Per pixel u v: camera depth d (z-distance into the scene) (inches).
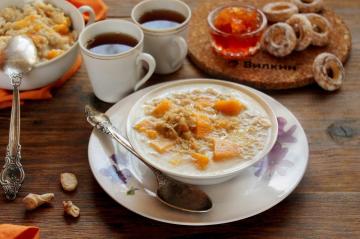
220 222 24.0
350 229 24.7
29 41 29.5
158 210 24.5
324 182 26.3
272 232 24.7
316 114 29.2
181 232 24.7
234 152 25.1
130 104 28.7
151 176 25.9
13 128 27.3
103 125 27.2
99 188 26.2
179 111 26.4
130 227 24.9
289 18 32.6
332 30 33.1
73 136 28.4
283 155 26.5
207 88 28.1
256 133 26.0
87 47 29.7
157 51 30.5
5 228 23.5
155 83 31.0
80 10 31.7
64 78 30.9
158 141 25.6
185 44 30.4
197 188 25.2
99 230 24.8
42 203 25.4
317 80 30.2
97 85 29.4
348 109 29.5
